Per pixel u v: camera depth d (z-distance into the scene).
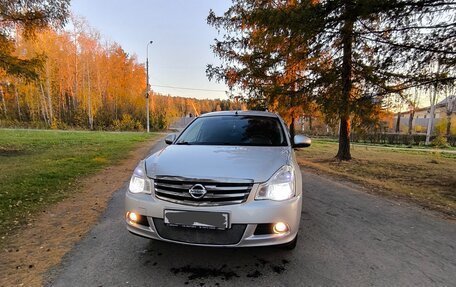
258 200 2.50
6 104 42.28
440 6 5.88
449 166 10.09
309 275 2.63
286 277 2.59
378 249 3.22
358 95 8.55
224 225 2.44
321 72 9.59
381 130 9.03
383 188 6.38
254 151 3.21
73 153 11.20
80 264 2.80
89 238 3.43
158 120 49.94
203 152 3.14
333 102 8.59
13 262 2.83
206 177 2.51
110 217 4.20
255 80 12.19
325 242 3.38
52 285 2.43
